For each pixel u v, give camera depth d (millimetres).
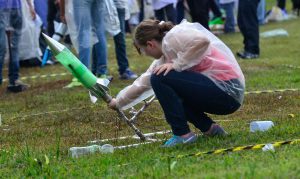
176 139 9969
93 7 17656
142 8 30750
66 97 16469
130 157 9422
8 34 18547
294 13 41156
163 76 9688
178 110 9812
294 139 9805
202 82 9711
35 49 23828
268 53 24703
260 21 36938
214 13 34344
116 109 10289
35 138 12016
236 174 7621
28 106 15781
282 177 7434
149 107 14344
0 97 17641
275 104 13969
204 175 7840
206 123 10375
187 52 9508
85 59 17391
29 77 21516
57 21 25406
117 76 19891
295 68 20016
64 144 11188
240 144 9750
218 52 9898
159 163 8695
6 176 9031
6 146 11352
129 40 28516
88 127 12758
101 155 9750
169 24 9984
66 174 8773
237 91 9875
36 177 8789
